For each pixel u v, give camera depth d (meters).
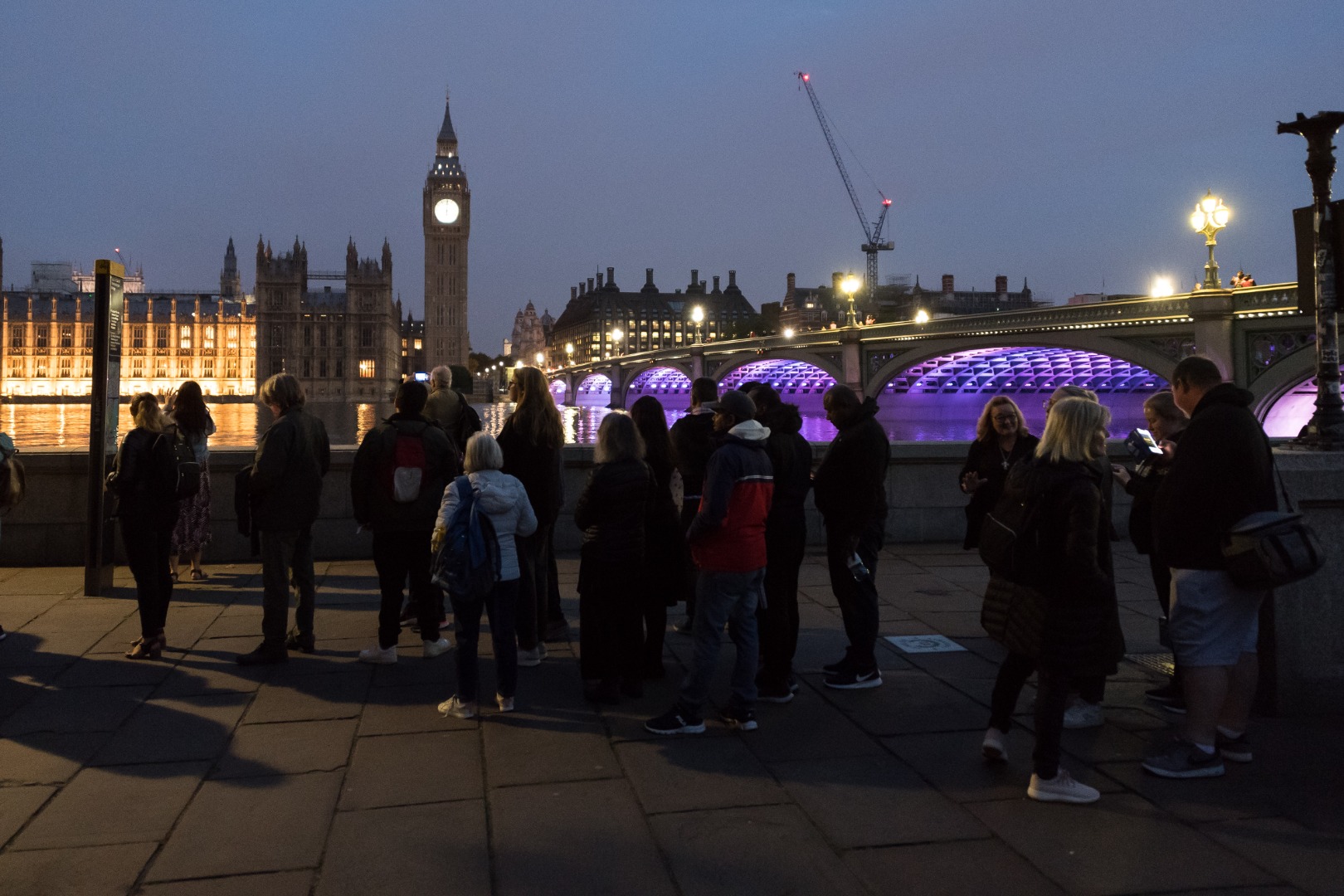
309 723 5.10
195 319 187.38
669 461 6.26
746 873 3.47
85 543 9.87
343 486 10.35
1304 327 31.48
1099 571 3.99
